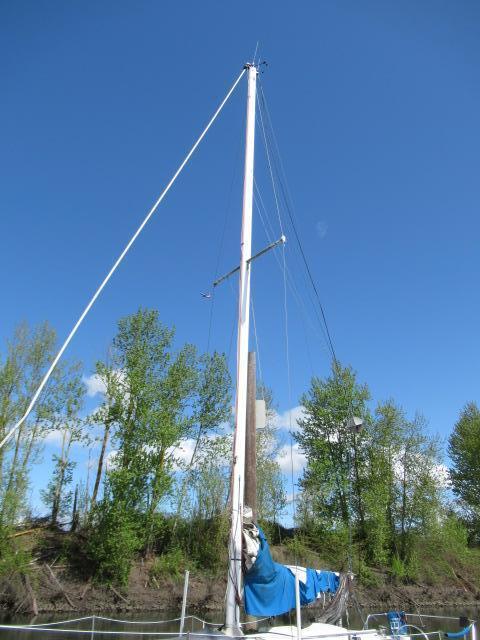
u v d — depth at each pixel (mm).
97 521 34094
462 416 60312
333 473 43781
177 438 36312
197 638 8812
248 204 12227
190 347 40000
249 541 9984
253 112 12914
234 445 10508
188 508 38094
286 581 10570
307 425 46656
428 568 42375
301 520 41844
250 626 9883
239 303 11555
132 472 33719
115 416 35375
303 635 9820
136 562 36250
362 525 42656
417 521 43094
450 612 35531
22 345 35406
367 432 44781
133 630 24703
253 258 11844
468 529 52094
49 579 31812
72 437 35781
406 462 45031
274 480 41344
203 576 36062
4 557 30391
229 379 40906
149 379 37062
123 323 38312
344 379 44875
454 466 58094
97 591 32312
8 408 32812
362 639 10805
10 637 22125
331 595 12031
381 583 39219
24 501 31688
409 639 11531
